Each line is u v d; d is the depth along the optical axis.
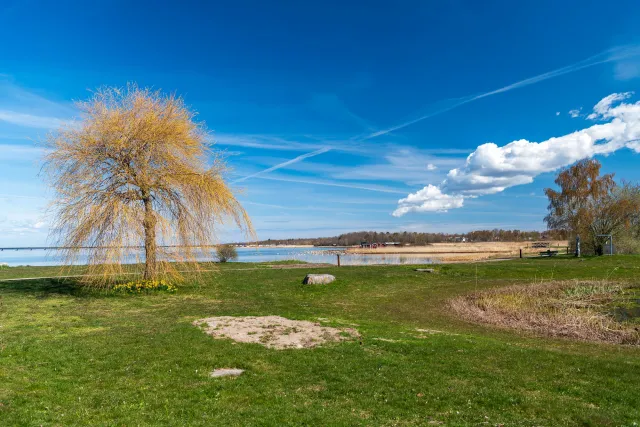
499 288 23.81
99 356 10.31
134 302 18.81
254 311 16.84
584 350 11.94
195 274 23.58
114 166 19.91
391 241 148.62
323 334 12.96
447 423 6.80
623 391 8.15
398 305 19.75
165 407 7.30
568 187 47.72
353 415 7.08
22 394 7.76
